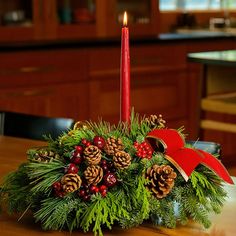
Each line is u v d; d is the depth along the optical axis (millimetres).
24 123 2020
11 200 1076
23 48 3852
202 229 1064
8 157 1659
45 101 4004
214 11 5926
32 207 1065
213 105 3590
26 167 1072
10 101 3846
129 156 1003
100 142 1022
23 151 1734
